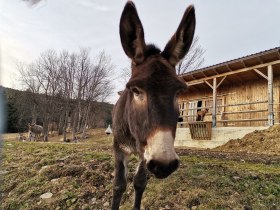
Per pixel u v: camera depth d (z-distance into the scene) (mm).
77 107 11344
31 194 1558
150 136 715
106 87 12477
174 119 739
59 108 11172
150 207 1329
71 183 1618
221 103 5633
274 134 3484
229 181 1530
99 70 11570
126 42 877
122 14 860
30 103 11742
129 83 794
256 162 2170
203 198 1361
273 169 1842
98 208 1384
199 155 2471
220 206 1296
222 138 4512
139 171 1226
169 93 752
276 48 3826
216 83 5066
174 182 1523
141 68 817
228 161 2154
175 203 1341
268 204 1336
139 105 791
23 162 2127
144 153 771
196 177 1589
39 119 13297
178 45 896
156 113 726
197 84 5820
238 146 3553
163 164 650
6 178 1826
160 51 937
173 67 895
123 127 1117
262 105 4863
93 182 1611
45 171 1807
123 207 1354
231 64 4512
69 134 12156
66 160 2014
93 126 15469
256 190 1455
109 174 1688
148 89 757
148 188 1495
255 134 3748
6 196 1627
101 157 2027
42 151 2516
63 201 1453
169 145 680
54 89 11008
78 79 11211
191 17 905
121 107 1152
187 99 6523
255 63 4344
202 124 4809
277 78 4629
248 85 5156
